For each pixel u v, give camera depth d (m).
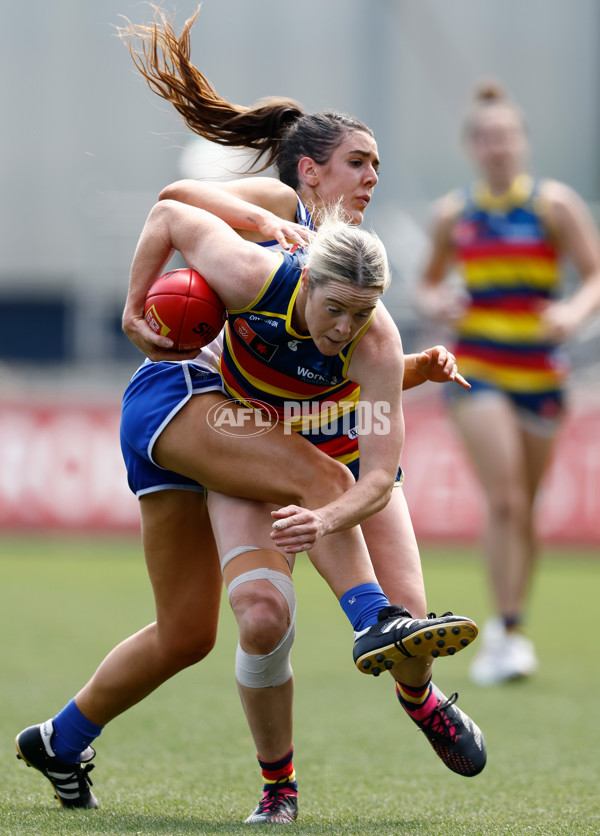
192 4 63.84
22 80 65.00
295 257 11.75
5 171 64.94
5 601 32.19
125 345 55.44
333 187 13.27
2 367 51.91
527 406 23.78
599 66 66.69
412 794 13.59
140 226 56.47
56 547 44.41
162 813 12.25
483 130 24.20
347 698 20.81
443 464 43.06
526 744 16.80
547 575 40.53
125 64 65.19
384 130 65.00
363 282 10.71
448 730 12.70
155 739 16.64
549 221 23.95
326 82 65.25
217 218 12.25
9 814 12.08
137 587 35.25
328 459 12.09
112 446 44.66
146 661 12.55
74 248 64.31
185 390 12.38
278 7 65.31
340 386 12.44
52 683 20.97
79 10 65.31
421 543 43.22
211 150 16.64
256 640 11.55
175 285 11.94
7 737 16.41
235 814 12.33
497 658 22.72
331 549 11.84
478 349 23.66
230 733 17.14
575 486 42.56
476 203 24.27
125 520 44.84
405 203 63.12
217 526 12.13
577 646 27.20
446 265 25.30
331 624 30.20
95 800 12.73
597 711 19.50
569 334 23.33
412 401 44.81
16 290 64.44
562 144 66.94
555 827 11.66
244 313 11.77
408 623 11.19
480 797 13.42
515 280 23.75
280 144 13.76
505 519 23.12
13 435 44.91
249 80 65.19
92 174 64.81
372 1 65.25
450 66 65.81
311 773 14.83
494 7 66.38
